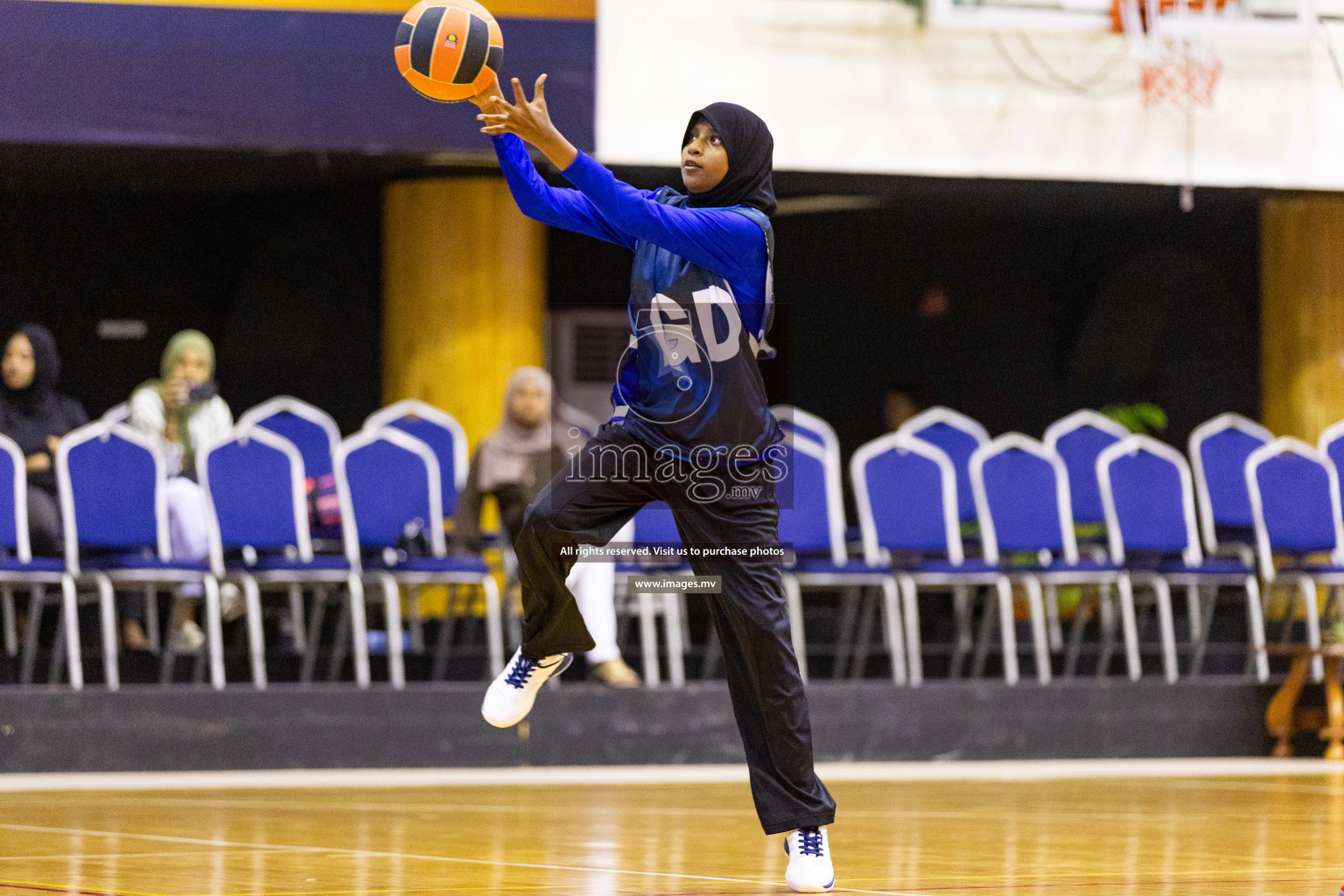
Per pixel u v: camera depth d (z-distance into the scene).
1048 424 36.53
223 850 10.65
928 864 10.03
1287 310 29.73
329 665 20.78
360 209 31.62
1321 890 8.80
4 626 20.67
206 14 22.12
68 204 33.34
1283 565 24.03
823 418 36.38
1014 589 24.39
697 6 23.41
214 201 33.62
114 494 19.33
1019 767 19.92
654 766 19.81
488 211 27.02
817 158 23.77
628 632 22.80
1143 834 11.98
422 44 8.24
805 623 23.44
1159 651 23.72
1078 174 24.42
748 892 8.61
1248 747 21.48
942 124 24.11
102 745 18.42
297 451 20.52
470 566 19.94
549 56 22.84
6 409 20.56
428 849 10.86
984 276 36.62
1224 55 24.72
